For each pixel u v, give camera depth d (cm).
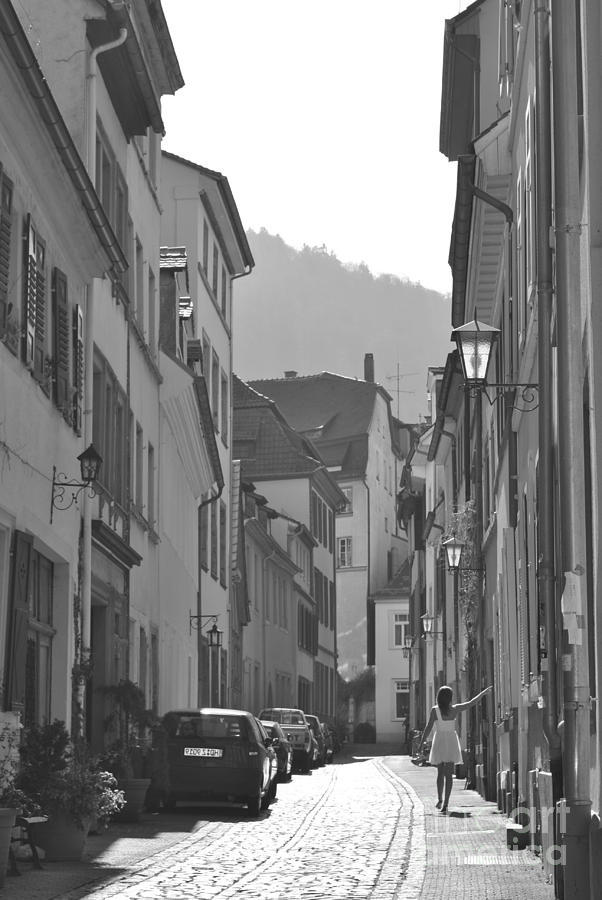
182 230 4356
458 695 3956
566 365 1136
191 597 4084
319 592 8431
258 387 10538
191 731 2541
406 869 1581
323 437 9912
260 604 6297
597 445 1161
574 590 1114
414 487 6619
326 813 2567
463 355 1620
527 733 2053
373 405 10081
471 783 3412
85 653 2252
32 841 1577
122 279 2803
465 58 2878
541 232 1351
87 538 2273
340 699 9369
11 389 1756
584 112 1212
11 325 1755
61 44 2392
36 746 1686
